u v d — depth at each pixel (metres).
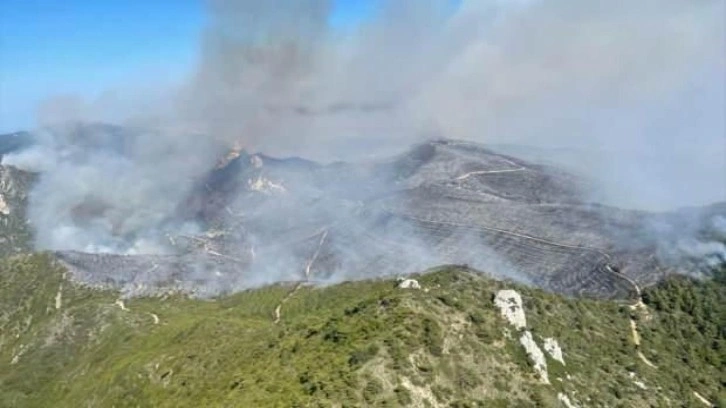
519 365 190.12
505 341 196.00
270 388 179.75
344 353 184.00
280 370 191.75
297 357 195.62
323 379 172.25
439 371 177.38
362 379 168.88
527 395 181.38
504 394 178.88
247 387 188.88
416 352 180.12
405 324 191.00
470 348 188.25
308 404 161.12
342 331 197.50
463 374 179.62
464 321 199.38
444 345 184.75
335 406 159.75
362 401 162.38
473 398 175.12
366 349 179.75
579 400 196.25
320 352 192.75
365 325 196.12
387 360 176.38
